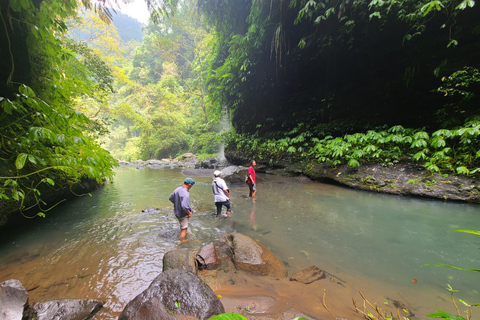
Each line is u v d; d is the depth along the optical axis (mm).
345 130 9531
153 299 1702
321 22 8906
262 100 13523
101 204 6363
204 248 3207
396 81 8141
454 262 2832
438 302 2145
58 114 2568
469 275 2566
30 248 3570
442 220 4188
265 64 11984
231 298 2254
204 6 12648
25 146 2664
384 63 8438
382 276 2617
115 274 2822
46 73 4625
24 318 1856
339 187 7465
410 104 7801
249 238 3457
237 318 619
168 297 1909
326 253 3225
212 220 4844
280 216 4902
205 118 24938
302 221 4539
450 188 5328
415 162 6457
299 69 11133
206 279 2670
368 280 2549
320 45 9555
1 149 2957
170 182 10289
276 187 8000
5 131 2891
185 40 27516
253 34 10805
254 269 2834
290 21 9844
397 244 3371
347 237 3701
